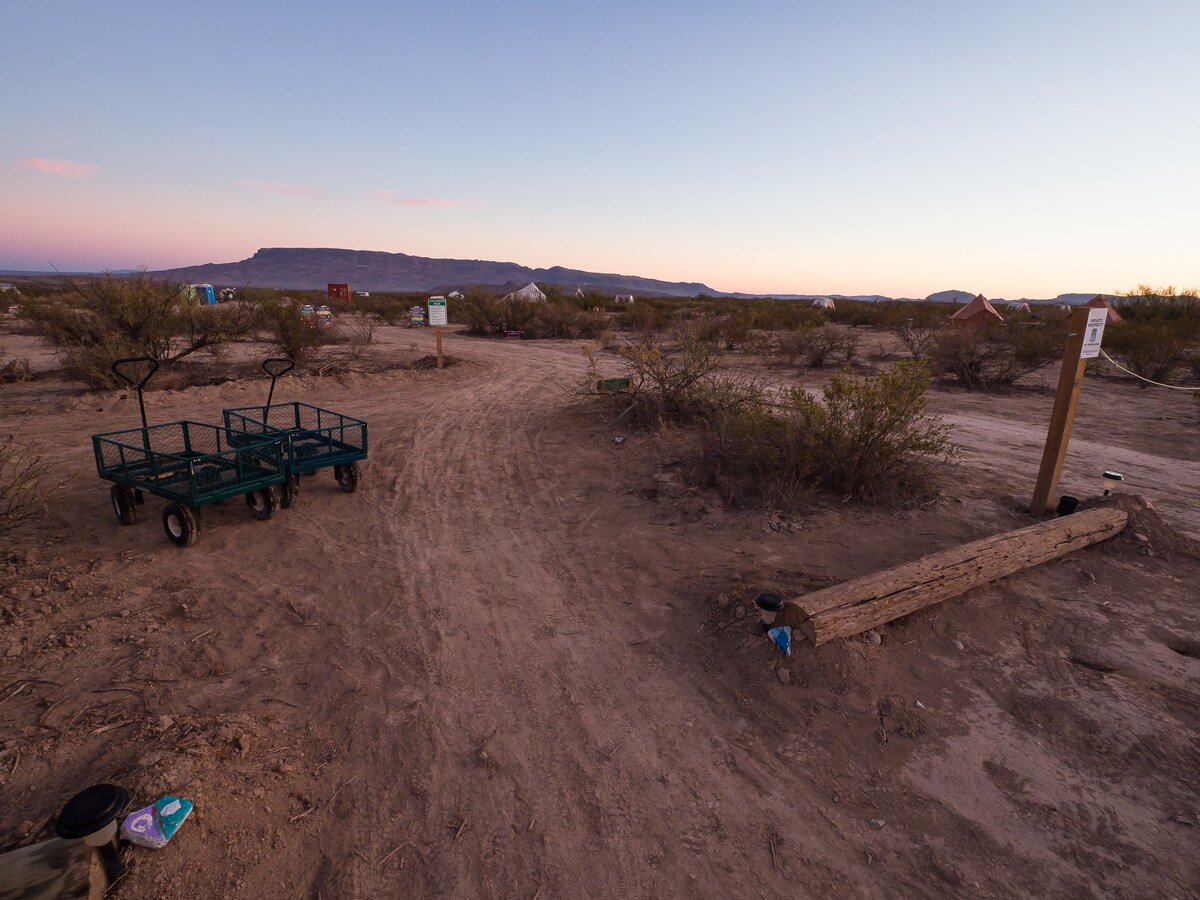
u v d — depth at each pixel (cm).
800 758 359
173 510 608
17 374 1541
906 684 416
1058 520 592
